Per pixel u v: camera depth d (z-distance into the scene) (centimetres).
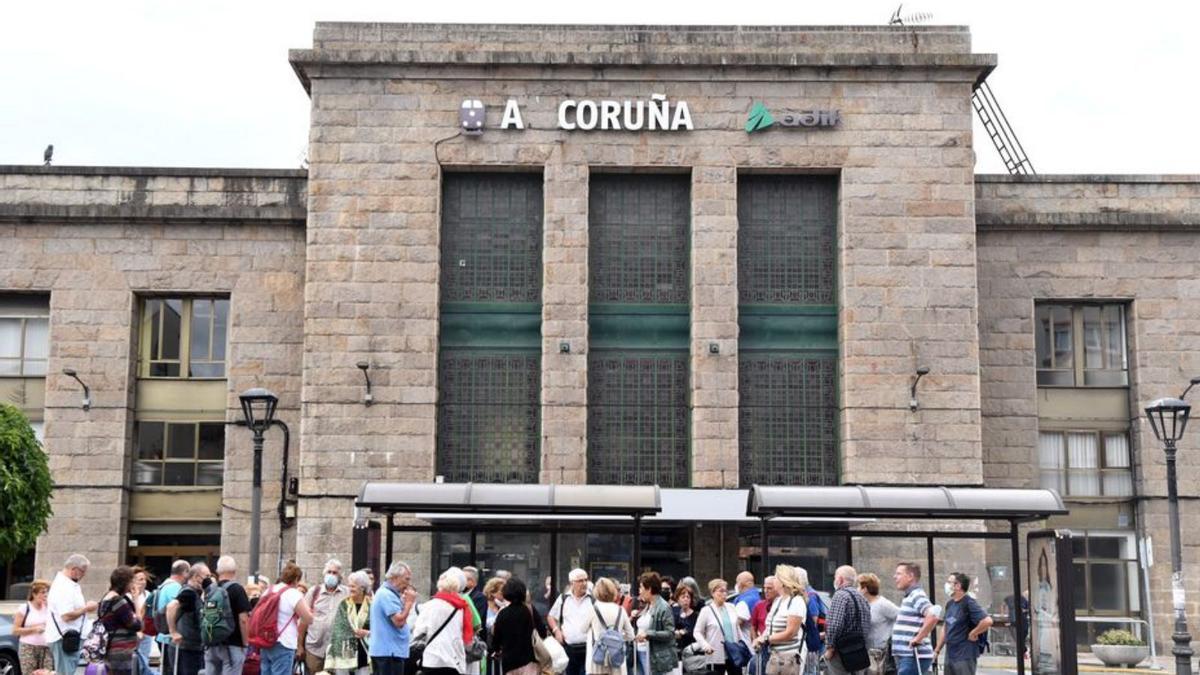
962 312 3475
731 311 3481
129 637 1850
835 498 2400
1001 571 3359
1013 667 3069
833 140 3531
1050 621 2308
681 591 2209
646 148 3528
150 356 3753
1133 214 3741
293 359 3678
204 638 1866
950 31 3597
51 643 1988
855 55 3525
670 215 3591
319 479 3400
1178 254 3753
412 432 3422
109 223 3719
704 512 3288
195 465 3722
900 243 3497
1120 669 3306
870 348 3459
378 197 3503
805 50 3591
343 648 1950
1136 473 3712
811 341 3550
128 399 3678
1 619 2473
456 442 3503
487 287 3562
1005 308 3728
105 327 3688
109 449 3641
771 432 3519
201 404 3738
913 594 1895
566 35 3597
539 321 3550
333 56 3512
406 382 3441
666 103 3528
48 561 3591
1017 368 3706
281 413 3656
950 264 3491
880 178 3519
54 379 3662
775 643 1842
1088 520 3725
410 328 3459
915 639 1867
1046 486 3741
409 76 3541
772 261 3578
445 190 3584
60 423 3644
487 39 3594
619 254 3572
